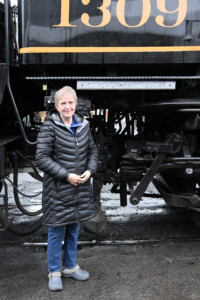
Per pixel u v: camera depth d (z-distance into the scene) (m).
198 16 2.51
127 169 3.09
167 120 3.20
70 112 2.28
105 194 5.38
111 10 2.52
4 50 2.83
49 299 2.31
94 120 3.35
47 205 2.31
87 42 2.54
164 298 2.32
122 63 2.56
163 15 2.52
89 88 2.68
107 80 2.68
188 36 2.52
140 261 2.91
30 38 2.55
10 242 3.29
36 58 2.57
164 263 2.87
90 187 2.42
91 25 2.53
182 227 3.85
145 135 3.54
